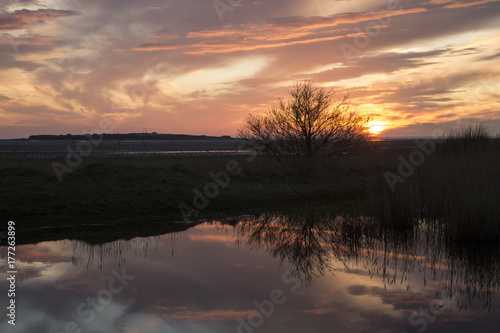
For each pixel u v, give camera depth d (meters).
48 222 11.62
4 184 13.58
